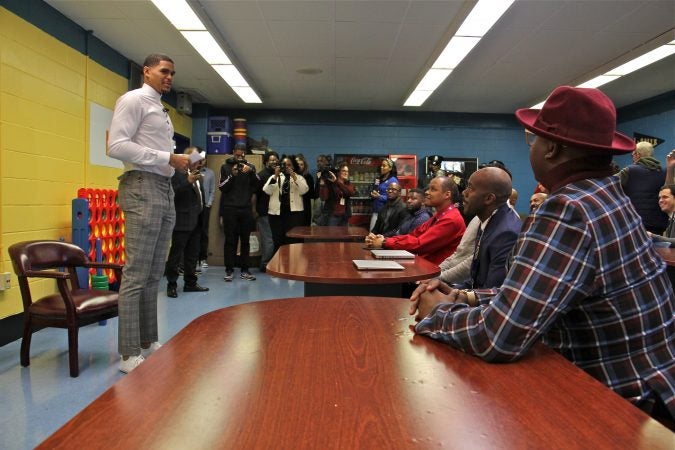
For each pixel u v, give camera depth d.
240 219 6.20
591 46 5.22
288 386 0.73
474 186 2.05
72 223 4.34
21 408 2.34
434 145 8.85
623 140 1.05
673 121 7.02
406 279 1.80
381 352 0.90
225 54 5.36
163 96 7.00
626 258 0.91
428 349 0.92
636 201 4.41
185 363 0.82
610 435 0.59
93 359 3.05
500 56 5.59
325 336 0.99
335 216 7.38
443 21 4.58
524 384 0.75
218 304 4.70
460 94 7.48
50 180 4.17
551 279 0.85
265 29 4.86
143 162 2.50
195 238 5.33
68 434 0.57
